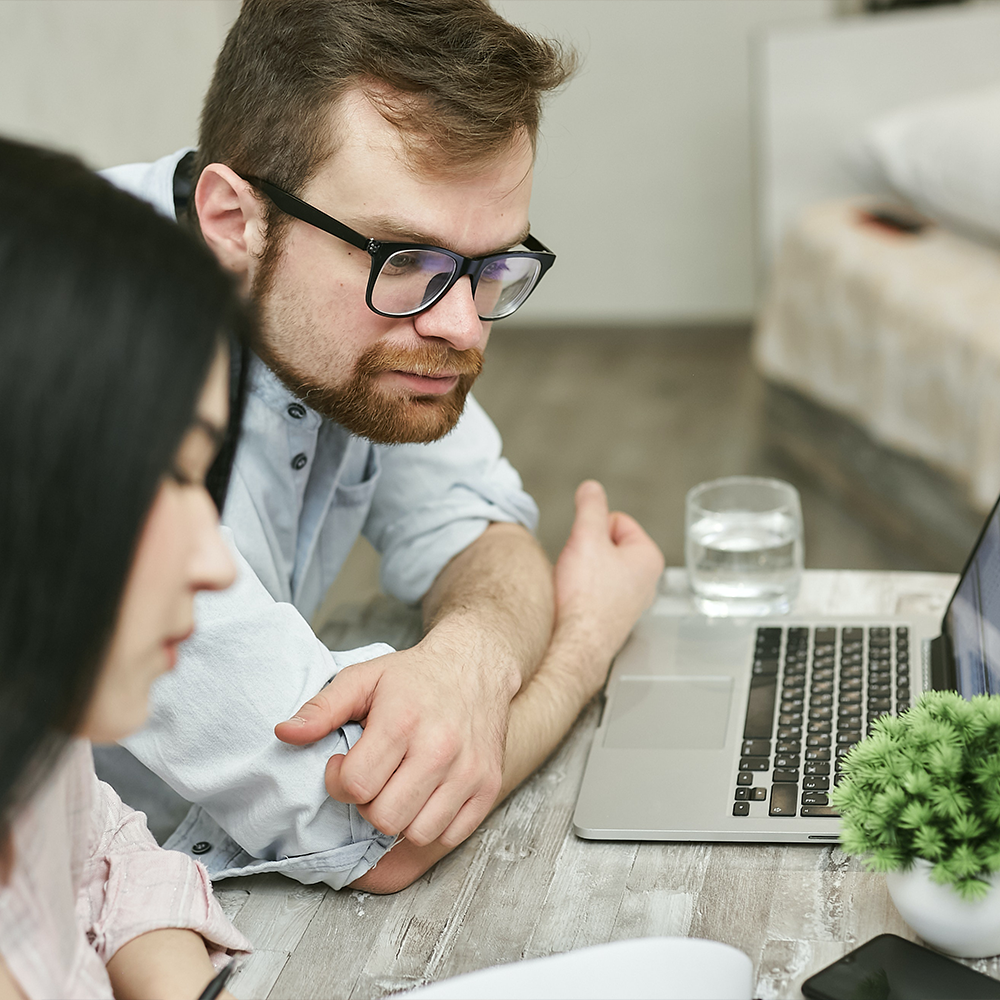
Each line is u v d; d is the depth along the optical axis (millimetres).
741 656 977
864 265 2627
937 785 610
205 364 378
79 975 528
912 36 3191
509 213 889
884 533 2670
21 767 381
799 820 769
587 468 3207
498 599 966
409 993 568
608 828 783
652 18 3717
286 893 765
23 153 388
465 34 846
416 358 906
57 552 362
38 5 2256
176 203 1017
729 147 3832
